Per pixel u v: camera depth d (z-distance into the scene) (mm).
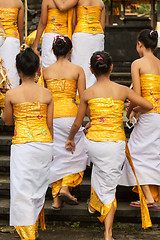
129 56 11609
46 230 4914
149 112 4926
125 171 5074
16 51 6867
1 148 6223
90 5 6352
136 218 5047
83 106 4523
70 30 6367
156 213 4969
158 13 8344
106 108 4352
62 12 6309
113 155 4320
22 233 4070
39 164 4160
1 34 5516
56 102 4992
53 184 5035
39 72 5832
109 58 4418
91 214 4988
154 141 4941
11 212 4121
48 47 6387
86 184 5383
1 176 5863
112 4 16203
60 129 4961
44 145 4172
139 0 16172
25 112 4184
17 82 7020
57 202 4984
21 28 7031
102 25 6664
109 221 4371
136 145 5027
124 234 4797
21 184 4062
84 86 5031
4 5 6711
